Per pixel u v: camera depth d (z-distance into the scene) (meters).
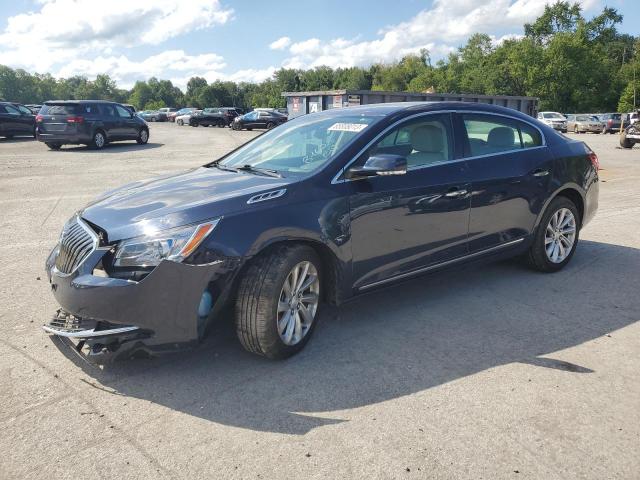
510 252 5.09
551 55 64.62
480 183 4.62
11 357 3.61
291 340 3.62
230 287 3.34
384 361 3.64
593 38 67.50
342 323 4.25
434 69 96.75
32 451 2.68
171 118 57.34
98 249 3.26
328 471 2.55
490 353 3.76
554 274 5.47
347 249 3.83
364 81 119.12
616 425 2.93
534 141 5.29
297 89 129.38
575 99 64.25
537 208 5.16
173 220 3.28
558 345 3.90
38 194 9.86
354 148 3.99
